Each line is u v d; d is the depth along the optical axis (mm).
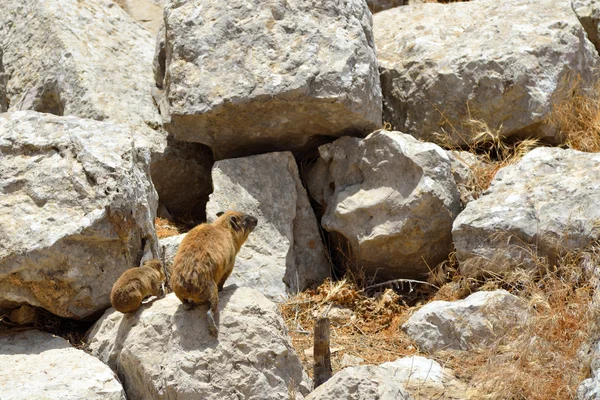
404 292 15781
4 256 13312
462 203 15992
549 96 16984
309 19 16484
